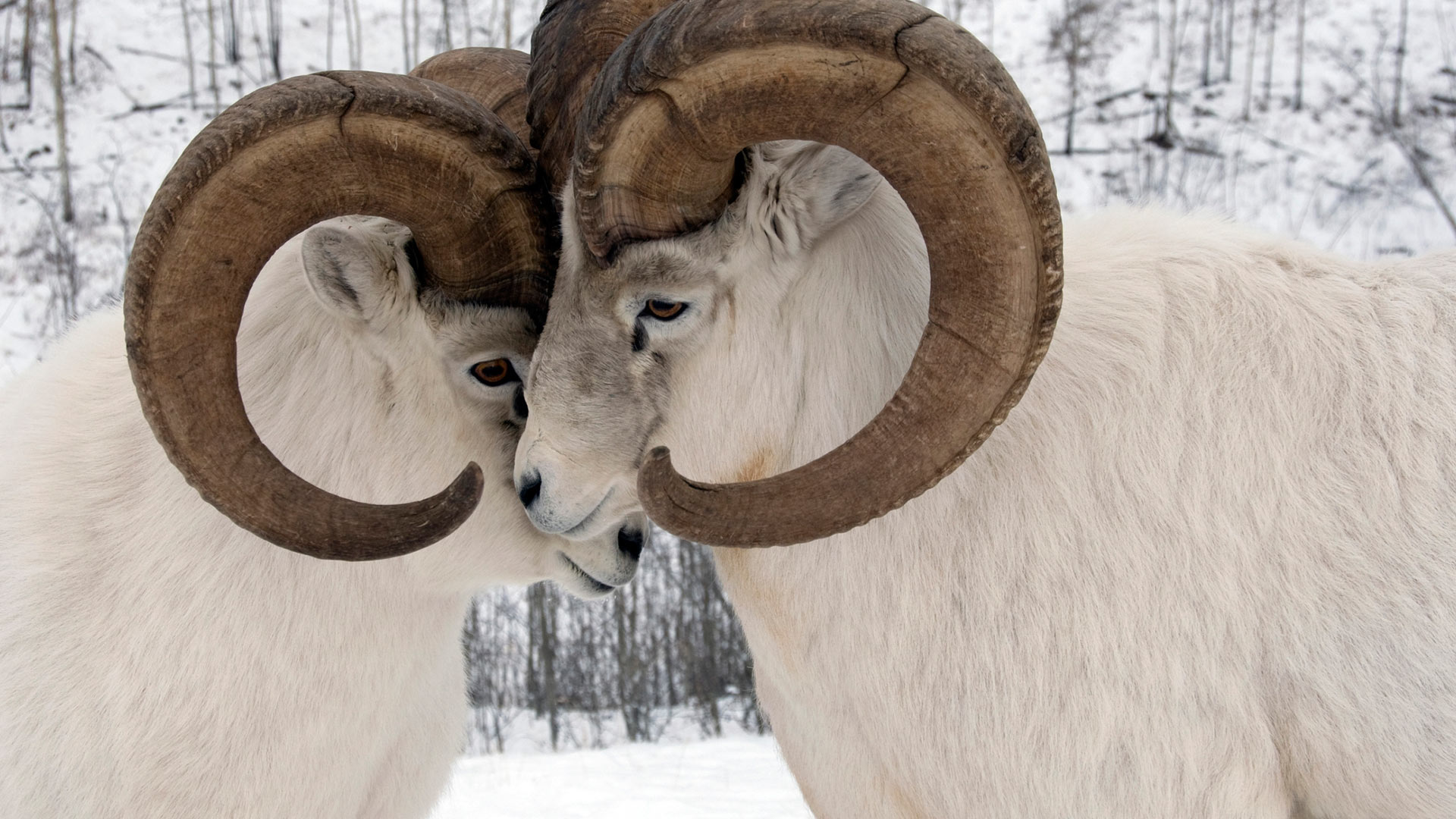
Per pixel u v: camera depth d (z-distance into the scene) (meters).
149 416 2.65
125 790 3.07
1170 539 2.74
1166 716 2.69
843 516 2.49
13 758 3.10
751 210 2.79
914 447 2.49
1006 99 2.24
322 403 3.29
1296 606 2.68
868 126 2.43
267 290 3.33
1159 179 26.95
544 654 16.02
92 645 3.12
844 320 2.91
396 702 3.42
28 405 3.47
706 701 17.25
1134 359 2.88
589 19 2.99
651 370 2.88
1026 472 2.84
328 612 3.22
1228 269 3.00
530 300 3.25
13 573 3.19
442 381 3.32
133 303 2.58
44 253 22.62
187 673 3.10
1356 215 24.97
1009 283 2.38
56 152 26.41
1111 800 2.71
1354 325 2.89
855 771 3.10
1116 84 30.61
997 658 2.79
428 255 3.17
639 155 2.61
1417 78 29.42
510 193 3.08
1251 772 2.68
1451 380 2.78
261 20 32.66
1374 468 2.72
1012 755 2.77
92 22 30.81
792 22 2.33
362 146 2.84
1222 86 30.06
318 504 2.68
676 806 7.58
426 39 32.31
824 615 2.98
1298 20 31.48
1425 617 2.63
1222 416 2.80
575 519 2.97
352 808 3.42
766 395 2.92
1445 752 2.60
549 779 8.95
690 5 2.44
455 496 2.59
